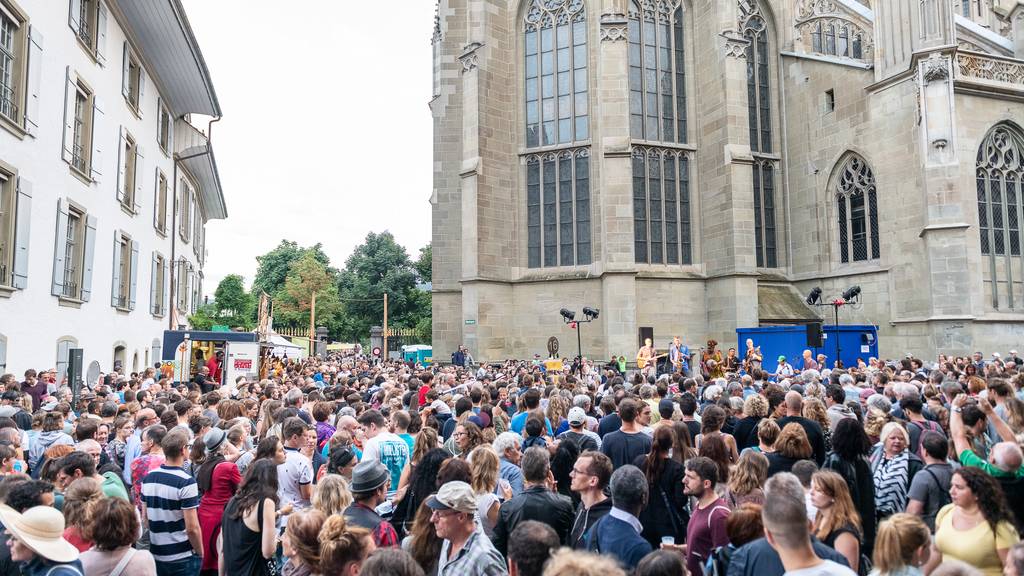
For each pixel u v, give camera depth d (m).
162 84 30.52
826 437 8.79
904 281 30.56
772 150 37.75
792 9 37.91
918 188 29.91
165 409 10.77
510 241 36.41
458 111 39.41
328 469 7.33
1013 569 3.59
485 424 10.45
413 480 6.98
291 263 98.00
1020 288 29.52
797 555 3.85
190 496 6.69
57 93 18.28
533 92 37.00
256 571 6.05
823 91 35.19
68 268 20.12
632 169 35.28
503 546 5.89
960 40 37.56
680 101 36.69
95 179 21.12
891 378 14.95
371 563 3.61
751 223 33.59
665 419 9.61
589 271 34.81
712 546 5.50
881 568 4.05
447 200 39.06
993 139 29.72
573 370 26.36
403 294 95.06
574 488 5.93
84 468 6.61
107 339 22.98
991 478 5.14
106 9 22.09
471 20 35.97
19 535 4.32
